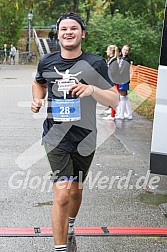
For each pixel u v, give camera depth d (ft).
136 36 107.86
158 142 20.97
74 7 124.47
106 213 22.15
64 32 16.47
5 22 159.63
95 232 19.92
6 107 54.44
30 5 91.30
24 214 21.67
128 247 18.65
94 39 112.06
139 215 22.02
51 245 18.53
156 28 109.19
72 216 17.99
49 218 21.25
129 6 112.68
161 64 20.56
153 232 20.08
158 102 20.79
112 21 111.86
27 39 171.42
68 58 16.65
